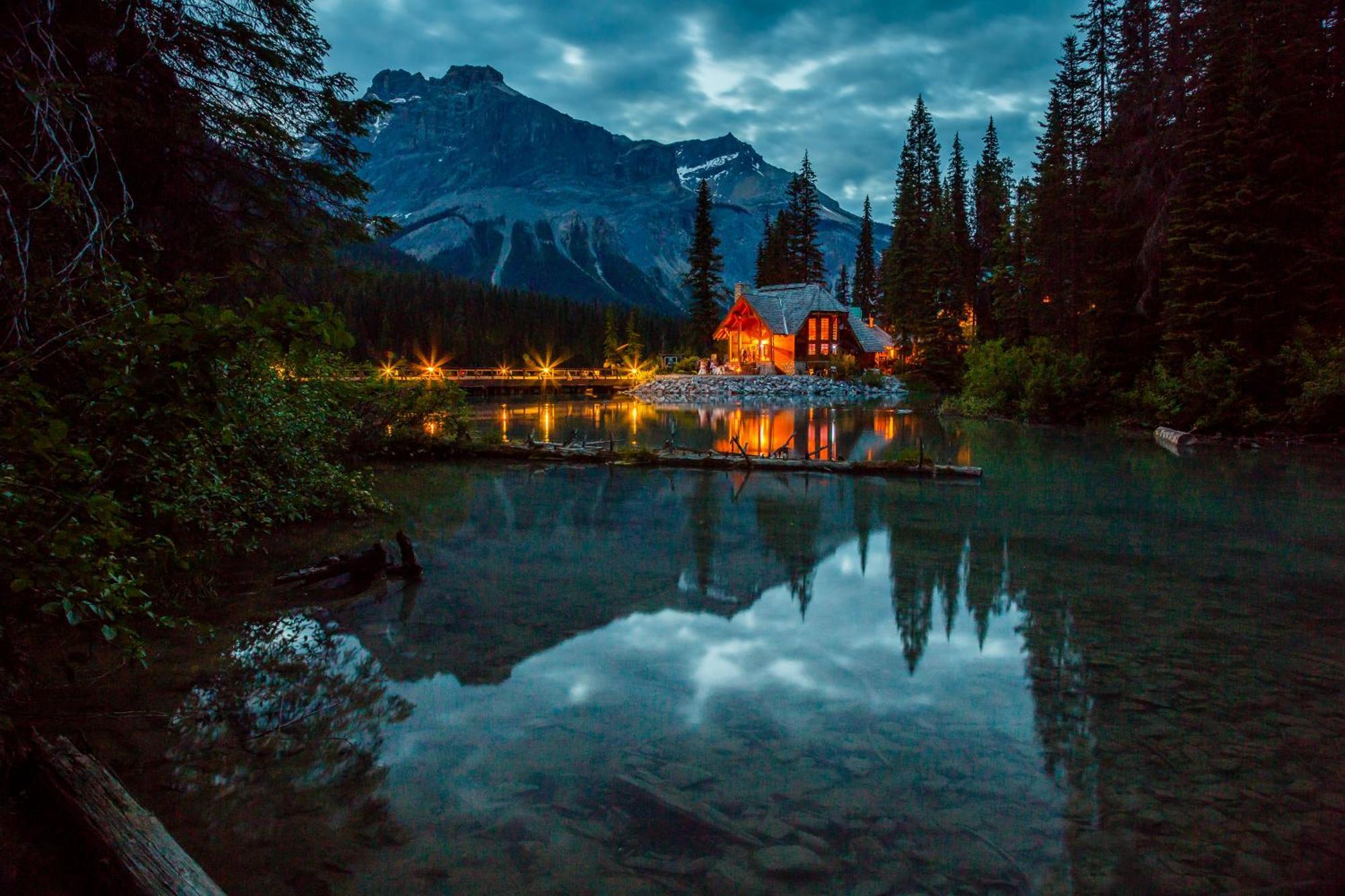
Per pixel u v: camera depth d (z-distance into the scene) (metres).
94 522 3.70
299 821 3.63
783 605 7.36
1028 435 26.09
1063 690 5.32
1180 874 3.30
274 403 9.11
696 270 66.31
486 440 20.33
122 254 6.34
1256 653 6.04
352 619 6.71
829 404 47.25
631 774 4.11
